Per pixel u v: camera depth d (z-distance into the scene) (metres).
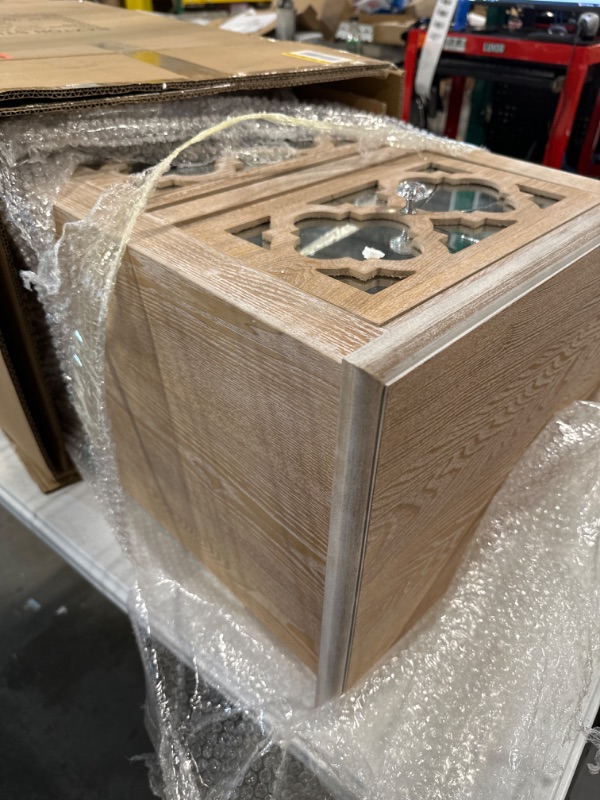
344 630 0.43
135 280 0.44
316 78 0.67
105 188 0.52
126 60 0.65
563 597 0.55
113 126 0.58
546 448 0.61
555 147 1.15
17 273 0.58
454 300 0.36
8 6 1.02
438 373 0.33
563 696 0.50
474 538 0.58
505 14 1.34
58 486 0.77
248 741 0.52
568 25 1.24
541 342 0.45
